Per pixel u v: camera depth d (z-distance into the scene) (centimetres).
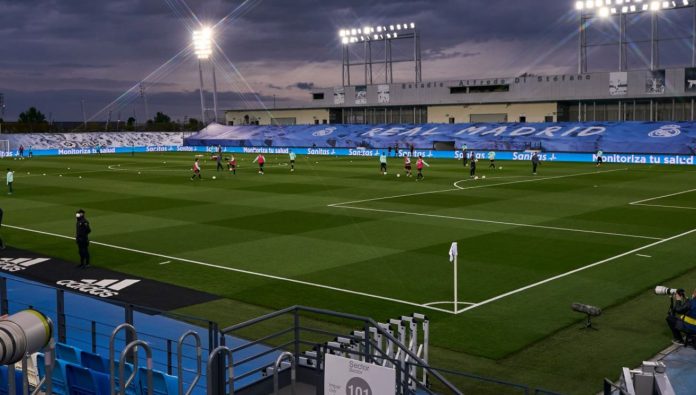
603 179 5269
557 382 1340
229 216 3472
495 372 1398
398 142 9225
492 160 6525
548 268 2286
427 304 1894
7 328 641
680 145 7162
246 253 2577
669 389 980
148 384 893
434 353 1510
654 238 2792
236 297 1994
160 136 12262
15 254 2598
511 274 2211
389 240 2798
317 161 7719
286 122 11812
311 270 2300
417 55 10350
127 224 3259
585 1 8650
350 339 1191
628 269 2262
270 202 4003
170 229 3111
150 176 5834
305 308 1080
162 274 2269
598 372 1388
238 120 12388
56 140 11156
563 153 7456
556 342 1570
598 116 8900
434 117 10162
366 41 10862
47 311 1820
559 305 1862
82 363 1194
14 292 2039
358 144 9562
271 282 2155
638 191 4434
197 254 2570
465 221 3250
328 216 3444
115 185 5075
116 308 1867
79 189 4809
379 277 2197
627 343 1555
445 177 5528
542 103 9162
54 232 3075
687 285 2058
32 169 6781
